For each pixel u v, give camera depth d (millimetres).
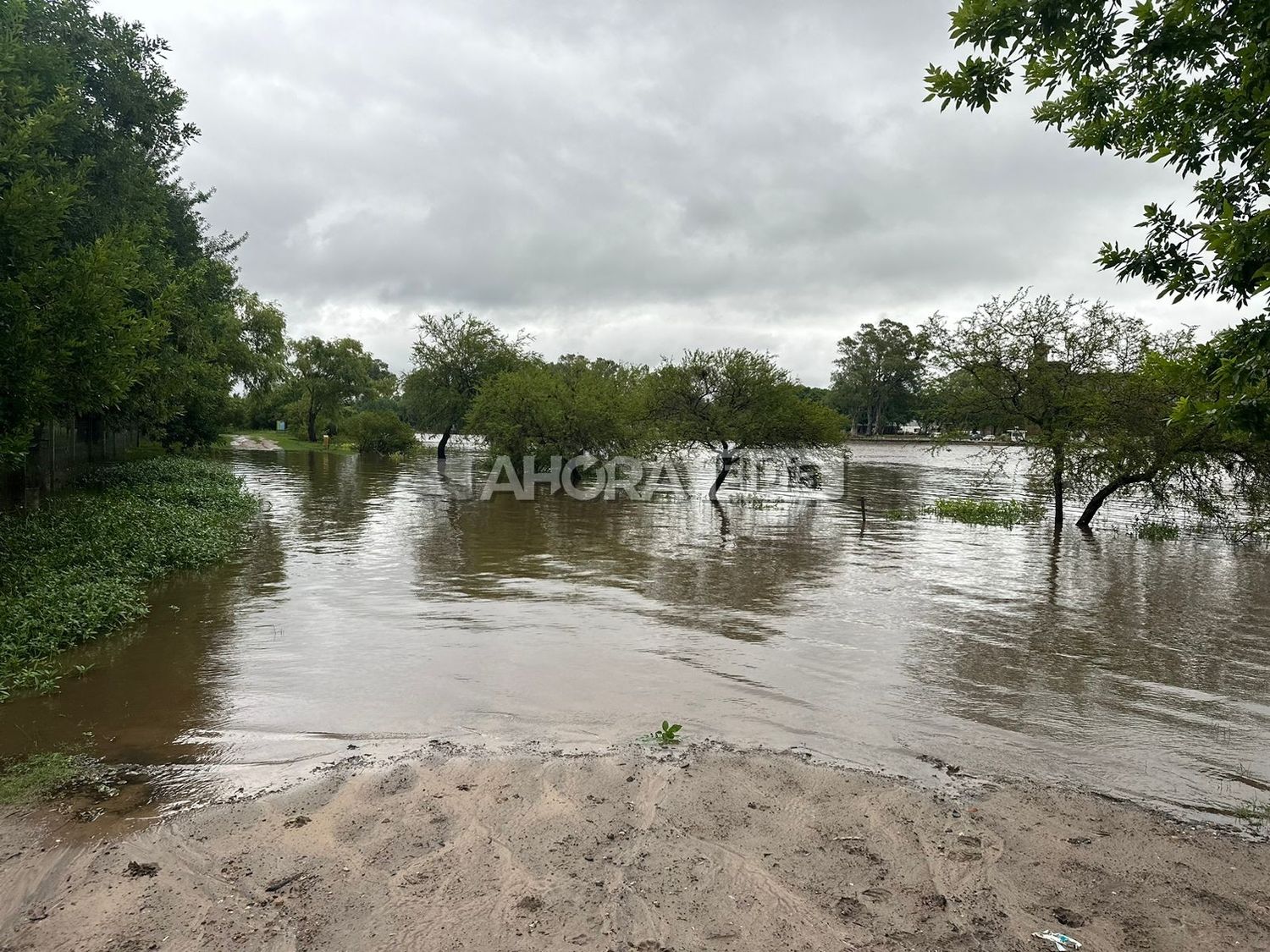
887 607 9797
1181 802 4555
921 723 5832
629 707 6062
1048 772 4973
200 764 4902
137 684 6469
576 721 5738
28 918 3217
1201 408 3529
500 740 5336
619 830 3982
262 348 40156
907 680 6848
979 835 3998
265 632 8109
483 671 6891
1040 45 4086
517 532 16234
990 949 3033
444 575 11414
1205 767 5094
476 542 14703
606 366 37094
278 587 10336
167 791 4496
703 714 5926
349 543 14281
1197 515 19312
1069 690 6645
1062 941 3092
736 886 3459
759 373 23750
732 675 6895
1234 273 3885
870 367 93312
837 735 5547
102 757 5027
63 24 13156
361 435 44188
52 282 8398
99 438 21219
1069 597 10531
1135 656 7691
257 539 14586
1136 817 4277
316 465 36938
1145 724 5852
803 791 4516
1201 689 6699
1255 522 16453
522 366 37469
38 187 8414
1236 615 9484
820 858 3727
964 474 38500
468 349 38062
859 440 87188
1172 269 4391
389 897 3355
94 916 3227
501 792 4449
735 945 3035
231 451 44594
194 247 19422
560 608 9375
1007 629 8742
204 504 17781
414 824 4043
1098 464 16719
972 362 18328
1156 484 16609
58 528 11539
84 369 8625
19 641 7109
